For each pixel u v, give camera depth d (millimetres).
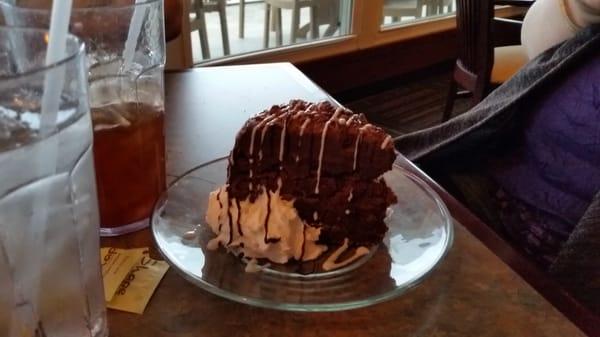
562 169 512
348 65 1486
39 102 206
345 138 320
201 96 542
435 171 598
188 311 293
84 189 243
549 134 524
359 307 294
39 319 236
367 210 330
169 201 361
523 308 304
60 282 240
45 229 227
